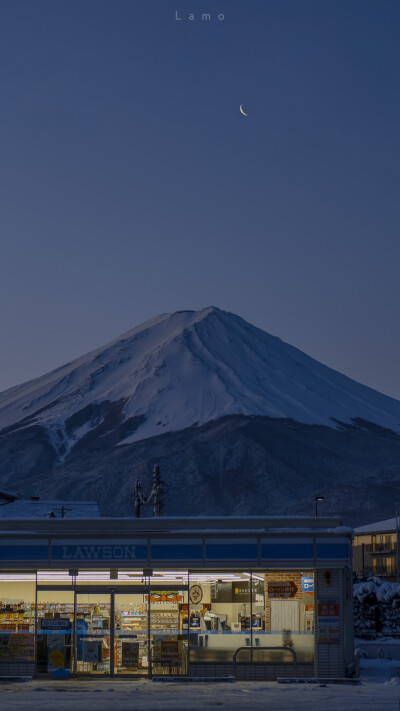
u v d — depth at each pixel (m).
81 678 30.27
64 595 30.75
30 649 30.50
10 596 30.80
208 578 30.80
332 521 31.25
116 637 30.56
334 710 22.22
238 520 31.14
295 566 30.11
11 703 23.78
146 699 24.70
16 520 30.95
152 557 30.33
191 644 30.48
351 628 33.25
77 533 30.50
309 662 30.25
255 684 28.91
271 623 30.52
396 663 38.81
